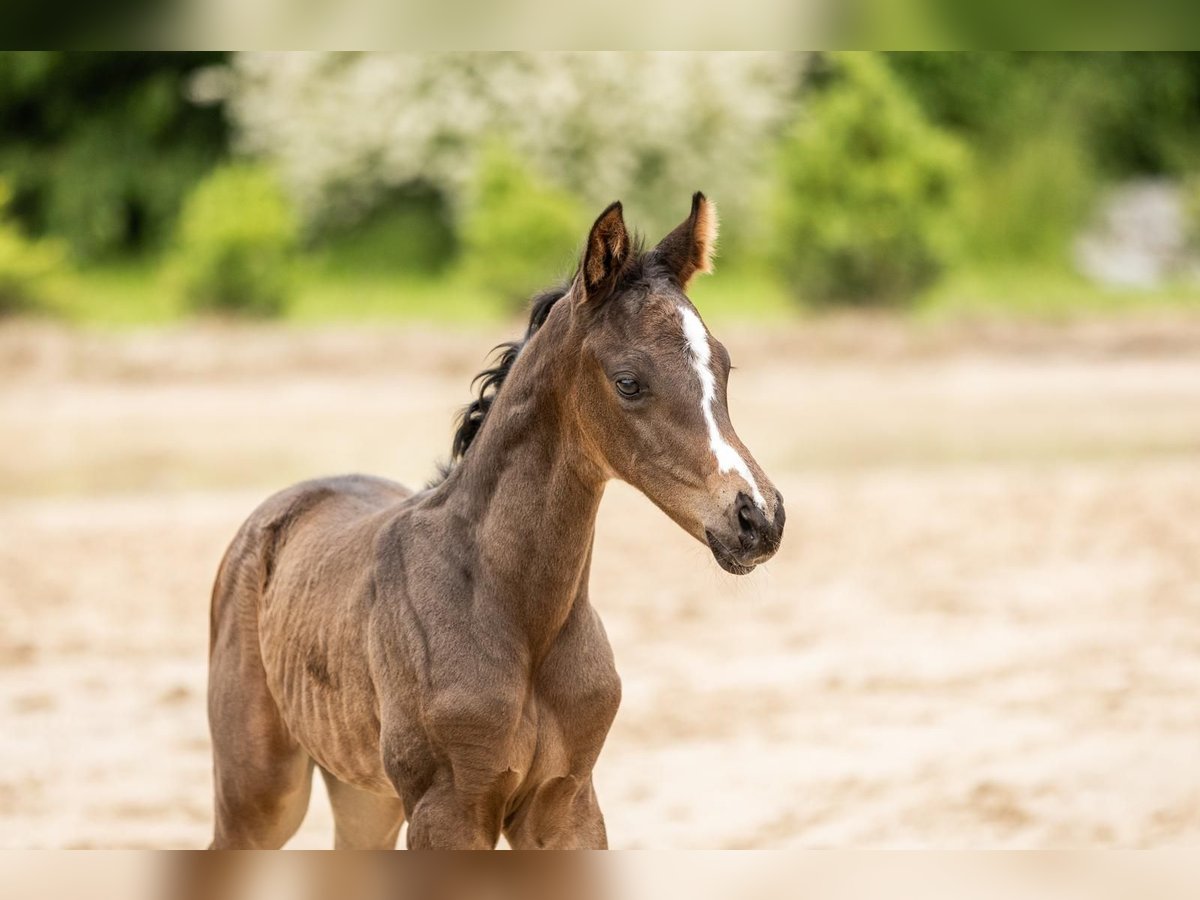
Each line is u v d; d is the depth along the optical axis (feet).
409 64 103.50
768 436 65.36
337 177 103.24
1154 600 39.50
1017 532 47.62
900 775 27.27
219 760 18.78
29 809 26.02
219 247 89.15
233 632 18.92
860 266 92.38
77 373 77.61
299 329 86.74
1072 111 114.83
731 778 27.48
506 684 15.15
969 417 70.08
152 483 55.62
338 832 19.17
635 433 14.43
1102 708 30.83
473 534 15.78
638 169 103.71
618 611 39.68
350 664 16.46
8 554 45.47
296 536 18.65
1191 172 118.32
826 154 93.15
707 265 15.47
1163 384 78.69
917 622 38.14
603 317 14.83
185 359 79.97
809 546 46.52
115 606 39.99
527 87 102.12
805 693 32.58
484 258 90.99
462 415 17.26
